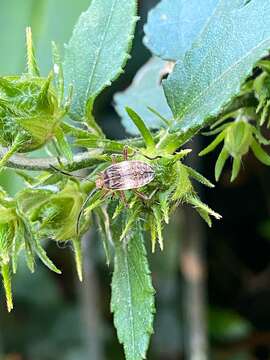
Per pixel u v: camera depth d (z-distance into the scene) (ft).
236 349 1.31
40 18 1.01
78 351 1.41
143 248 0.68
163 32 0.78
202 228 1.28
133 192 0.61
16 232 0.63
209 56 0.65
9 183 0.93
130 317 0.69
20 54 1.01
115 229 0.68
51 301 1.45
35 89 0.62
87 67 0.71
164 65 0.87
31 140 0.63
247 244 1.33
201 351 1.19
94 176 0.66
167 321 1.36
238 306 1.32
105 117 1.22
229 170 1.24
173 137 0.64
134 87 0.88
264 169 1.23
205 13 0.77
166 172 0.61
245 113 0.72
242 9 0.64
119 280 0.69
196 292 1.21
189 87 0.66
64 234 0.66
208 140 1.12
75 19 1.01
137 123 0.62
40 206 0.65
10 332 1.45
